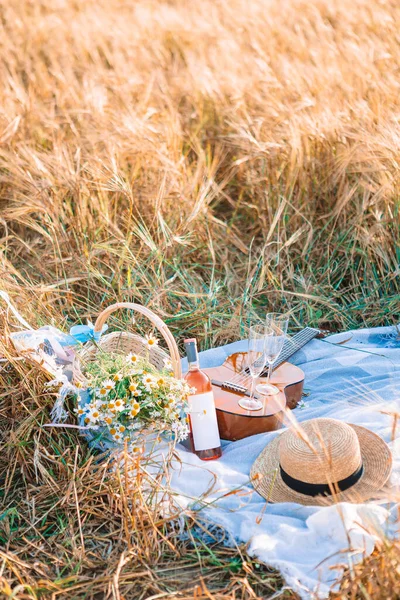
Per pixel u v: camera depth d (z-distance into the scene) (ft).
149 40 31.40
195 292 15.05
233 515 8.98
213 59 26.94
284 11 34.81
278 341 10.44
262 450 10.19
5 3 37.78
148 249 15.99
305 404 11.65
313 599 7.57
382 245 15.75
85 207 16.15
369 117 18.69
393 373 12.35
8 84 24.79
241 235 17.83
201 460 10.05
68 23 34.94
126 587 8.16
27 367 11.10
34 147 19.86
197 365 10.34
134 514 8.88
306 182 17.38
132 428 9.92
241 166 19.13
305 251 16.06
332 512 8.25
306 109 20.16
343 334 13.97
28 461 10.11
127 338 11.73
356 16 31.83
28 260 16.43
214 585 8.16
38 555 8.74
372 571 7.56
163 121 20.97
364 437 9.68
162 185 16.08
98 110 20.59
